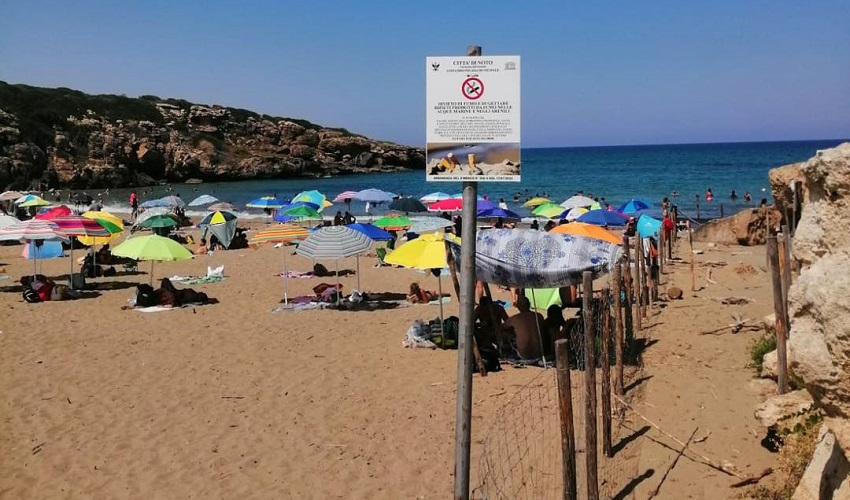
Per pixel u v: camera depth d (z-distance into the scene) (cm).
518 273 1025
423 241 1182
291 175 9938
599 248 1030
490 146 375
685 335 1113
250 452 756
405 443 768
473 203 397
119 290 1772
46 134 8012
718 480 593
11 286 1825
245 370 1055
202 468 719
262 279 1919
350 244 1416
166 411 882
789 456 560
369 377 1009
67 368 1068
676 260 2041
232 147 9981
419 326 1204
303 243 1440
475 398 895
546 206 2444
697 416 741
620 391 818
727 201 5038
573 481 501
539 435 725
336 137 10975
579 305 1249
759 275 1712
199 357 1130
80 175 7888
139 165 8700
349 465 717
